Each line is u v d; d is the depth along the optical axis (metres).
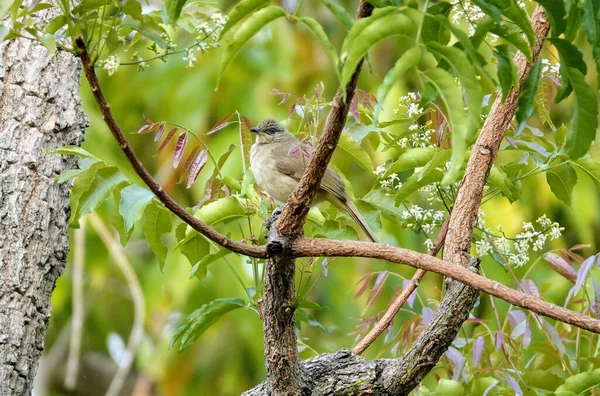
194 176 9.20
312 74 16.83
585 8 5.44
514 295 6.48
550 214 15.70
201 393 17.11
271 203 10.46
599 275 12.83
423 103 5.59
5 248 7.90
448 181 4.59
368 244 6.93
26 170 8.21
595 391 9.41
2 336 7.67
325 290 16.39
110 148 16.67
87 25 6.16
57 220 8.34
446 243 8.02
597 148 15.34
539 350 10.57
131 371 19.52
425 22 5.45
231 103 16.36
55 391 18.83
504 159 14.82
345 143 9.46
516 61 7.96
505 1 5.27
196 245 9.32
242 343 17.33
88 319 18.34
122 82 16.81
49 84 8.62
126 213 7.75
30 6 6.98
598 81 5.50
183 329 8.95
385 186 9.91
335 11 5.06
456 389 8.84
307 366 7.69
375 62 16.86
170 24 5.49
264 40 16.66
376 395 7.41
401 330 10.30
